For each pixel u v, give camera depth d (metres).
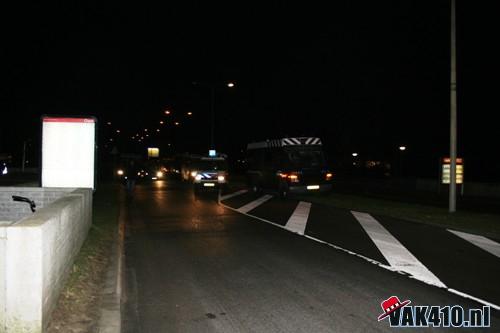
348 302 7.01
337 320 6.27
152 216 17.12
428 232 13.31
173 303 6.97
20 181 34.41
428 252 10.55
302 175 24.16
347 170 53.25
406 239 12.20
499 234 12.33
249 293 7.46
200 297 7.25
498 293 7.44
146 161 57.59
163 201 23.25
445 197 27.62
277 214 17.64
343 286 7.83
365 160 53.03
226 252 10.61
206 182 27.86
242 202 22.69
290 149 24.52
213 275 8.57
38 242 5.01
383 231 13.49
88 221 11.62
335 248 11.03
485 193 28.72
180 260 9.80
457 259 9.84
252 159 29.58
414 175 45.69
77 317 5.92
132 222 15.52
